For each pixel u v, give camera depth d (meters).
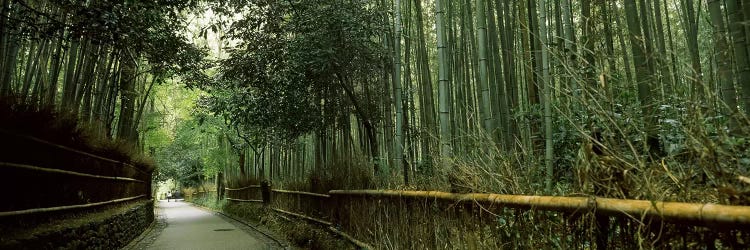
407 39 8.30
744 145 1.59
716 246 1.47
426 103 7.27
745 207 1.21
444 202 3.18
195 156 23.88
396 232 4.14
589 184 1.83
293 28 7.14
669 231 1.53
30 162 4.21
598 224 1.81
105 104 10.05
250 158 18.55
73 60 7.39
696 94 1.58
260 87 7.93
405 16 9.03
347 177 6.09
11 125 3.87
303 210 8.57
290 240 8.07
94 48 8.12
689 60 1.76
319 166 8.09
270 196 12.38
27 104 4.38
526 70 6.02
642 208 1.52
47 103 4.85
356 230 5.39
